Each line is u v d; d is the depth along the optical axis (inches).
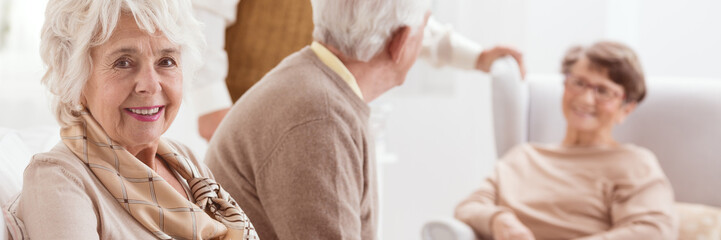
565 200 87.8
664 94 96.7
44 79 35.1
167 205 37.2
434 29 89.6
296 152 46.9
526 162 93.6
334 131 47.3
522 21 128.6
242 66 72.8
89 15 33.5
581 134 92.3
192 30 37.6
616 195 86.2
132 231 35.8
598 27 134.7
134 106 35.3
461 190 140.0
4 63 106.2
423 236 86.8
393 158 96.0
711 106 94.3
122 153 36.4
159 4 34.7
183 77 38.5
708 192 93.3
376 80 52.5
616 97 89.4
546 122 101.2
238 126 49.9
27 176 34.2
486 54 91.7
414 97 131.3
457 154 138.7
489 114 136.3
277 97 48.5
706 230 87.0
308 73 49.3
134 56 34.8
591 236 83.8
